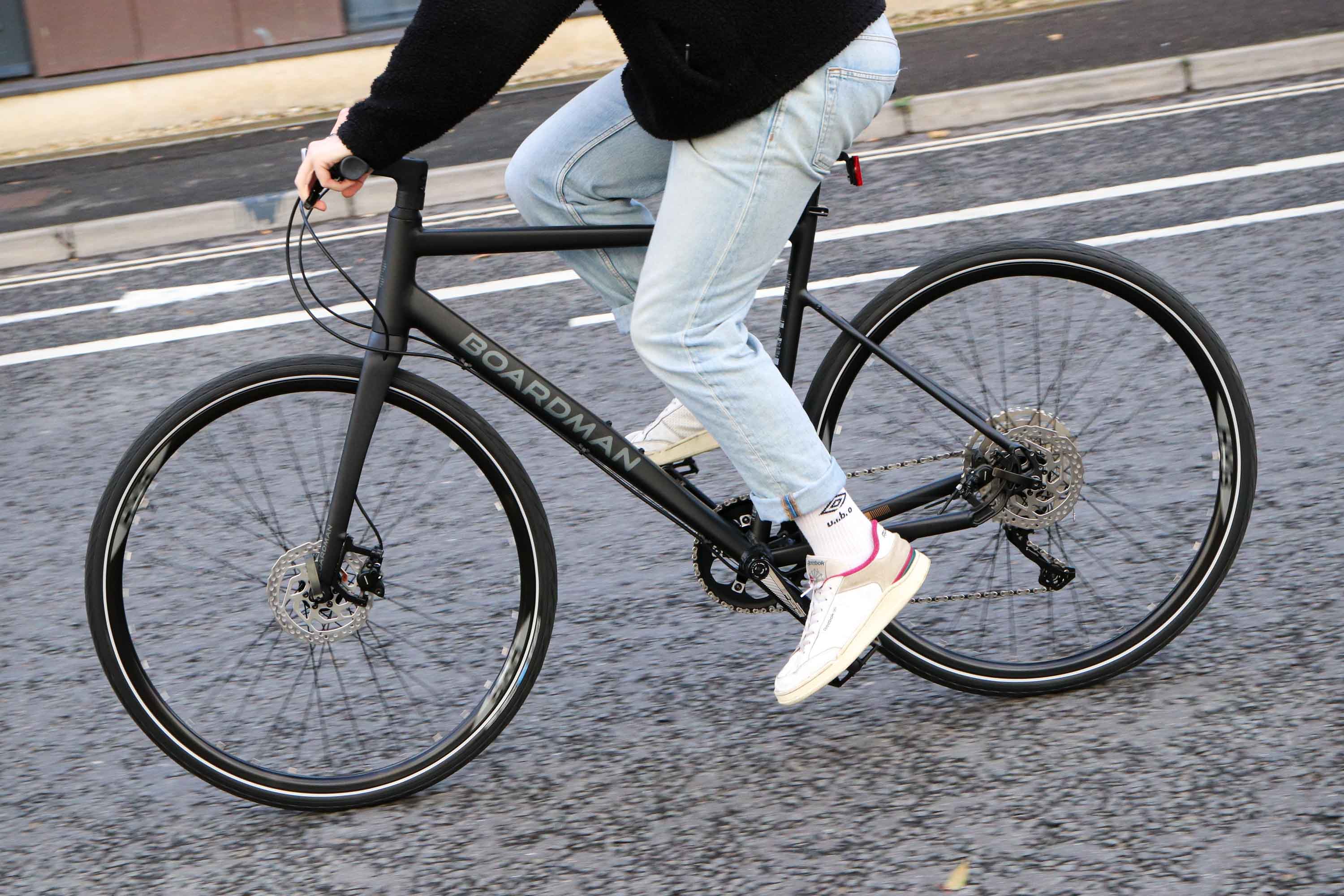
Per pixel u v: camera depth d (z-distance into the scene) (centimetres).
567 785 578
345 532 563
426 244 545
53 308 1378
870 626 561
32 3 2212
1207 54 1683
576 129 550
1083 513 675
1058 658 607
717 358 528
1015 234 1230
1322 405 848
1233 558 611
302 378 563
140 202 1742
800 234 572
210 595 591
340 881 534
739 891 503
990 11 2158
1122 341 611
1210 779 535
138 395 1103
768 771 572
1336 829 501
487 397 988
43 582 808
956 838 519
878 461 617
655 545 775
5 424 1066
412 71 483
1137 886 484
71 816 590
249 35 2264
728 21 484
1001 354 607
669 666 656
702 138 502
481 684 597
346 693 612
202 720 590
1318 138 1400
